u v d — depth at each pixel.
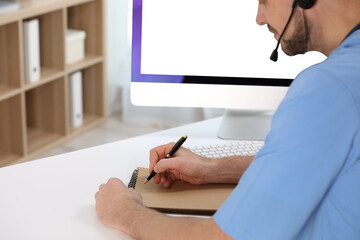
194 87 1.43
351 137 0.79
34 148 3.29
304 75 0.84
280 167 0.80
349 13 0.92
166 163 1.16
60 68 3.39
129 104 3.93
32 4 3.07
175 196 1.12
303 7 0.95
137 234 0.96
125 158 1.32
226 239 0.84
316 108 0.79
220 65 1.42
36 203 1.09
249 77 1.43
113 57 4.01
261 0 1.04
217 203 1.10
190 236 0.89
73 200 1.11
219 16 1.40
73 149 3.42
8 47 2.98
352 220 0.83
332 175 0.81
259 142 1.40
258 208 0.82
